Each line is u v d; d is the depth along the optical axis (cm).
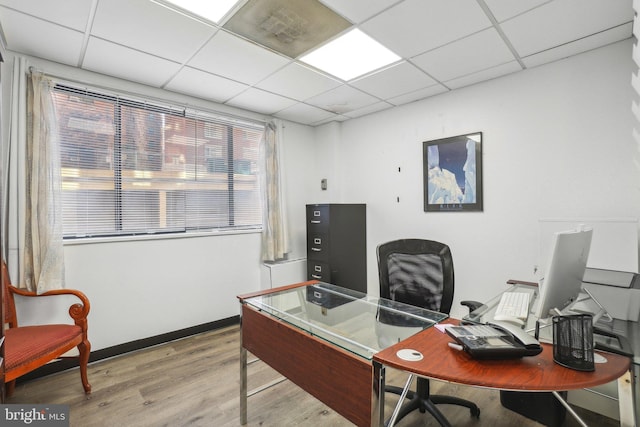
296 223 398
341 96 311
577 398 181
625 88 212
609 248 212
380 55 230
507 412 189
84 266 247
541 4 174
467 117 289
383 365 107
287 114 367
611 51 217
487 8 178
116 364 248
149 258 280
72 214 246
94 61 233
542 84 246
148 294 279
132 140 274
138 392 209
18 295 217
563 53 229
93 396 204
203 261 314
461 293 296
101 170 259
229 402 199
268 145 360
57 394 206
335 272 347
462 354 110
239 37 204
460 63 244
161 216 292
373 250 371
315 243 360
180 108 301
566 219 233
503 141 267
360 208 371
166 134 295
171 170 298
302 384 139
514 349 103
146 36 201
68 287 240
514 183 262
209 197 325
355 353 118
